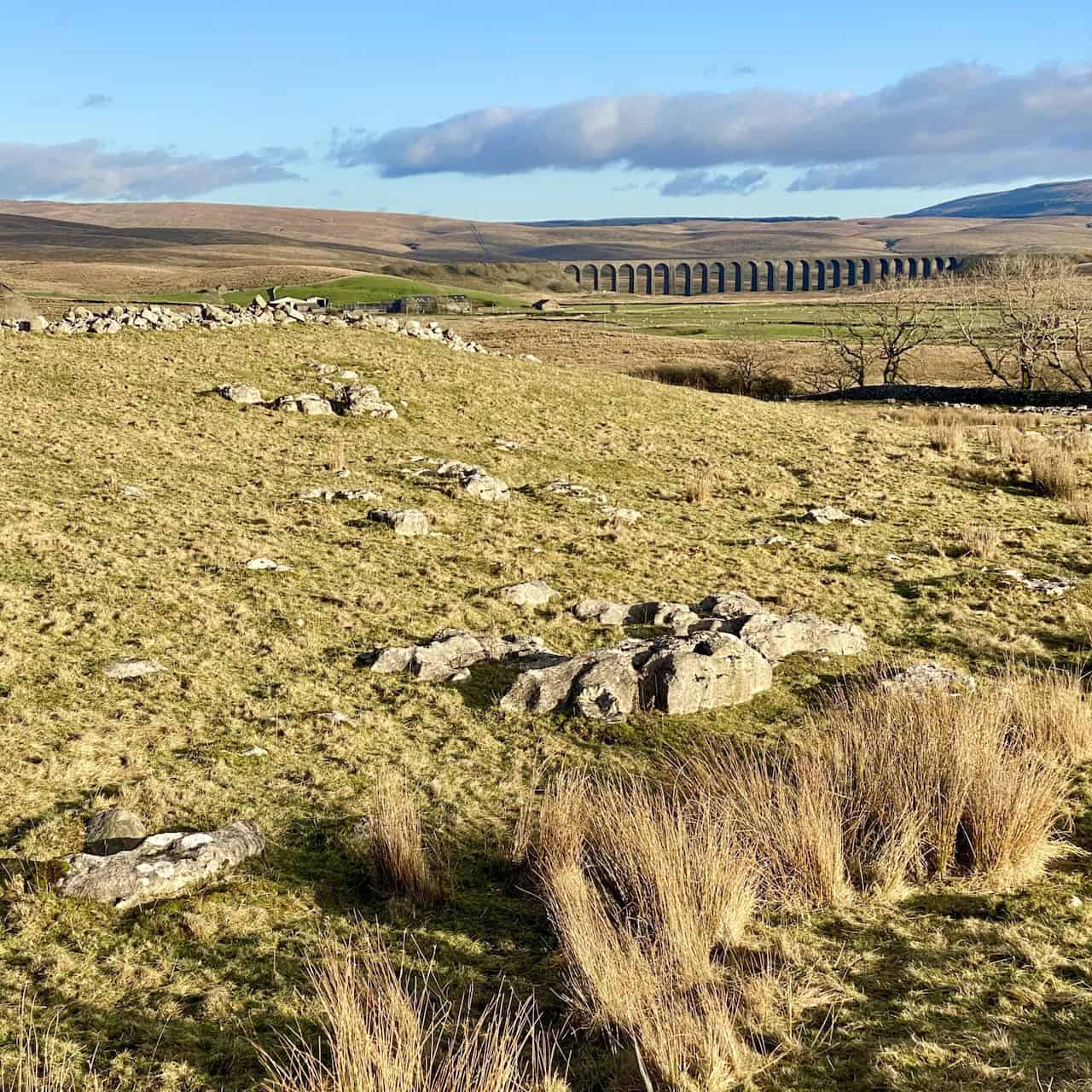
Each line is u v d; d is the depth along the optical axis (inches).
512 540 711.7
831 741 341.7
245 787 349.4
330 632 512.7
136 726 387.5
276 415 1045.8
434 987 238.7
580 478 946.1
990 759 311.6
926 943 251.1
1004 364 3085.6
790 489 946.1
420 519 717.9
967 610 586.9
